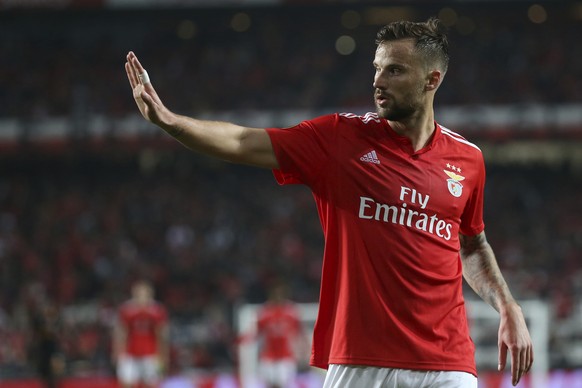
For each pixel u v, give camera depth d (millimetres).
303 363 62688
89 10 106312
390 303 12648
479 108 110000
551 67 117812
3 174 117562
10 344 69875
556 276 89000
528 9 112875
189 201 110562
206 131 12312
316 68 120250
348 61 121625
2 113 113000
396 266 12688
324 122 13195
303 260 96000
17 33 123500
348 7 107438
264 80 118562
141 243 100562
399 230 12758
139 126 110812
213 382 58688
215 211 108062
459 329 13039
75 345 70938
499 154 118688
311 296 87750
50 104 114375
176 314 79375
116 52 123000
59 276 91250
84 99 115250
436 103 113500
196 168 118125
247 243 100438
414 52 12820
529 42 121812
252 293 87062
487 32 122875
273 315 55781
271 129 12914
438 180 13109
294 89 116875
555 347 68438
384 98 12883
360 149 12961
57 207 108188
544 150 117562
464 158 13562
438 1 107250
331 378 12797
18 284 88375
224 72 120312
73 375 68625
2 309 81438
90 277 90750
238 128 12695
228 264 94125
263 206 109375
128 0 106938
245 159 12688
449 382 12656
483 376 56062
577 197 115625
